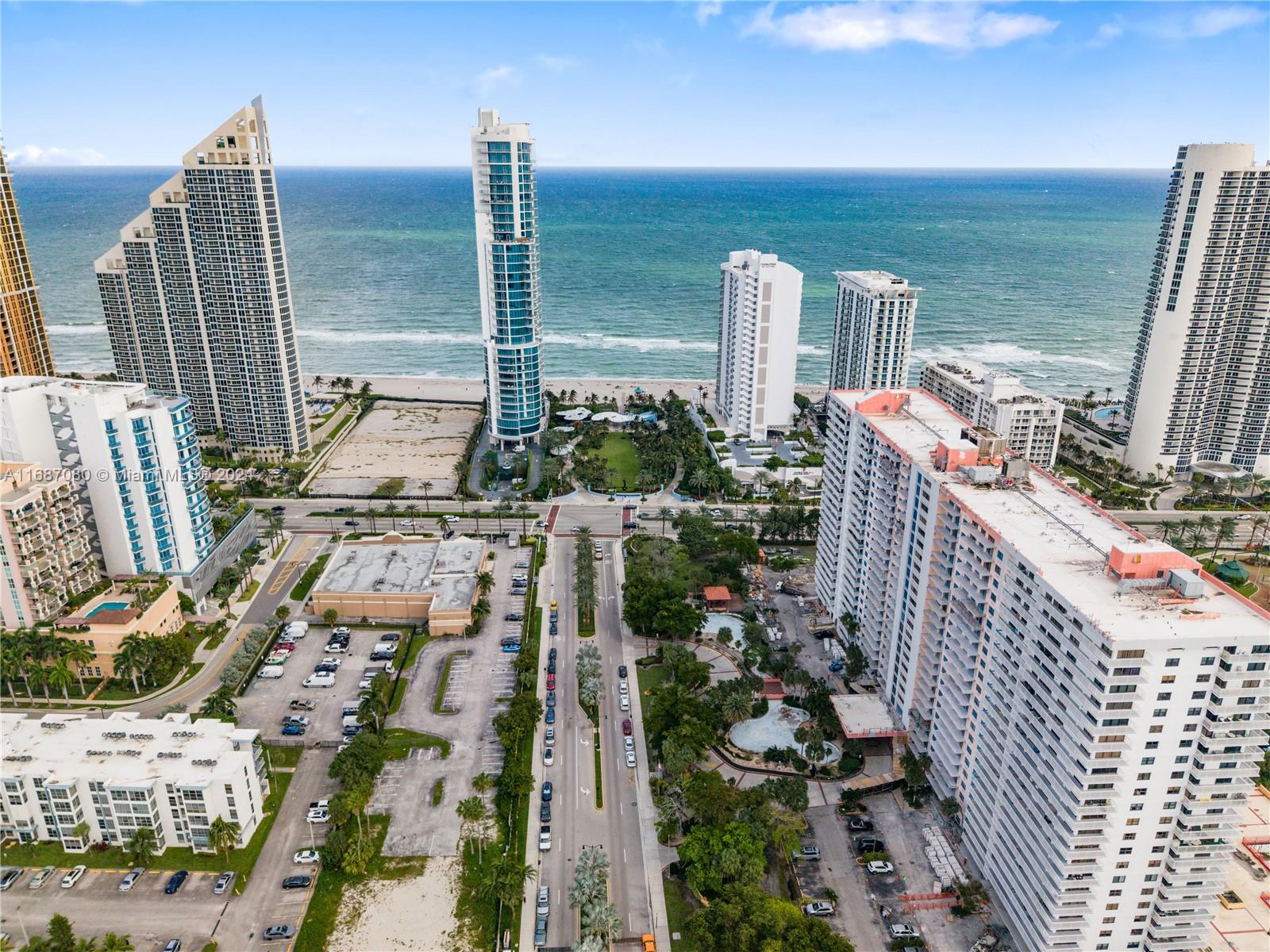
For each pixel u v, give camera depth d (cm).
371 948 12975
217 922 13388
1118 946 12231
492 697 18950
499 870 13600
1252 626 10969
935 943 13250
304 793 16188
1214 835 11444
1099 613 11244
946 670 15638
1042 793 12275
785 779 15512
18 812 14675
